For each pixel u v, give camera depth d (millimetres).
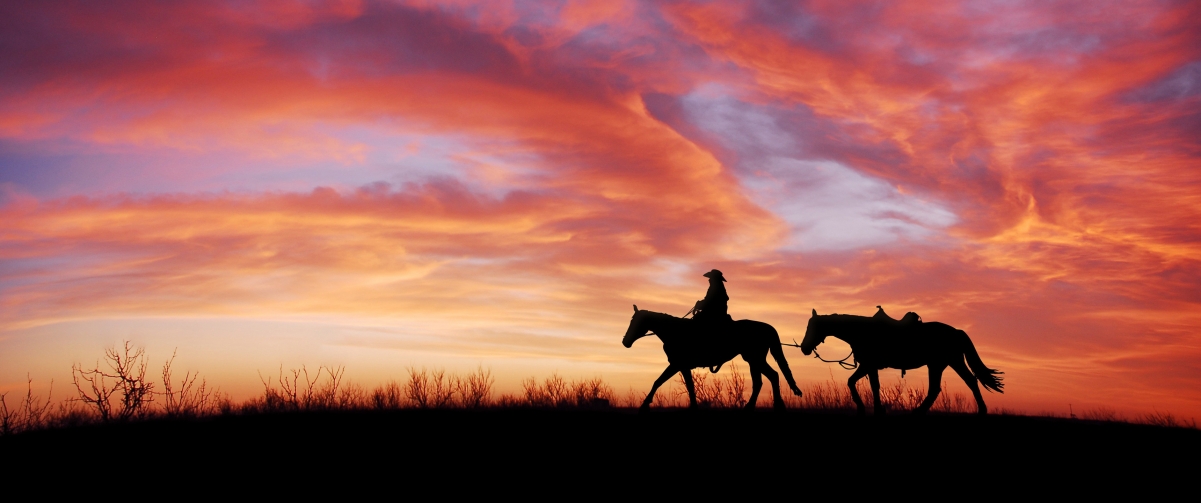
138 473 12406
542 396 22297
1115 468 12828
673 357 17188
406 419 15883
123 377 20078
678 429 15008
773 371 17469
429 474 12367
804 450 13672
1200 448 13891
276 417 16203
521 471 12531
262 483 11945
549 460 13078
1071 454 13547
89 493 11562
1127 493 11742
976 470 12711
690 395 17078
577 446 13828
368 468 12641
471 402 21406
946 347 16734
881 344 16734
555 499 11328
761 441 14180
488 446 13812
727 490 11750
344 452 13438
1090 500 11484
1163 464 13031
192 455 13297
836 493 11648
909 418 16344
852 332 17047
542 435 14523
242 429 14977
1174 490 11859
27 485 11922
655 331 17594
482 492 11594
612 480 12148
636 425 15305
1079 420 16891
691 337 17141
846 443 14086
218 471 12500
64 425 16625
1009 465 12953
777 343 17750
